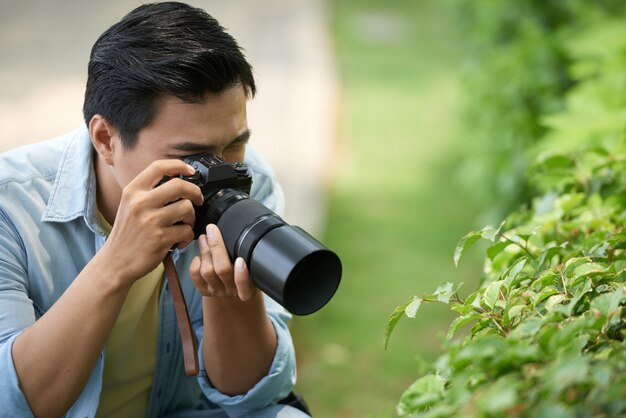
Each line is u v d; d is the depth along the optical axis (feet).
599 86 13.46
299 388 19.34
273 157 33.35
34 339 8.02
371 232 27.86
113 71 8.07
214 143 8.14
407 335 21.44
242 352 8.80
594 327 5.60
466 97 27.55
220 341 8.73
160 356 9.36
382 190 31.83
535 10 23.76
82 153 8.99
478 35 26.61
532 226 8.63
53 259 8.89
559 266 6.93
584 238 8.50
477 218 28.40
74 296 7.98
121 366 9.29
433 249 26.61
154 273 9.23
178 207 7.84
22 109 37.06
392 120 39.73
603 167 9.38
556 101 20.94
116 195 9.01
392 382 19.45
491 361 5.32
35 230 8.83
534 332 5.66
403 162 34.60
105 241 8.81
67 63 43.93
